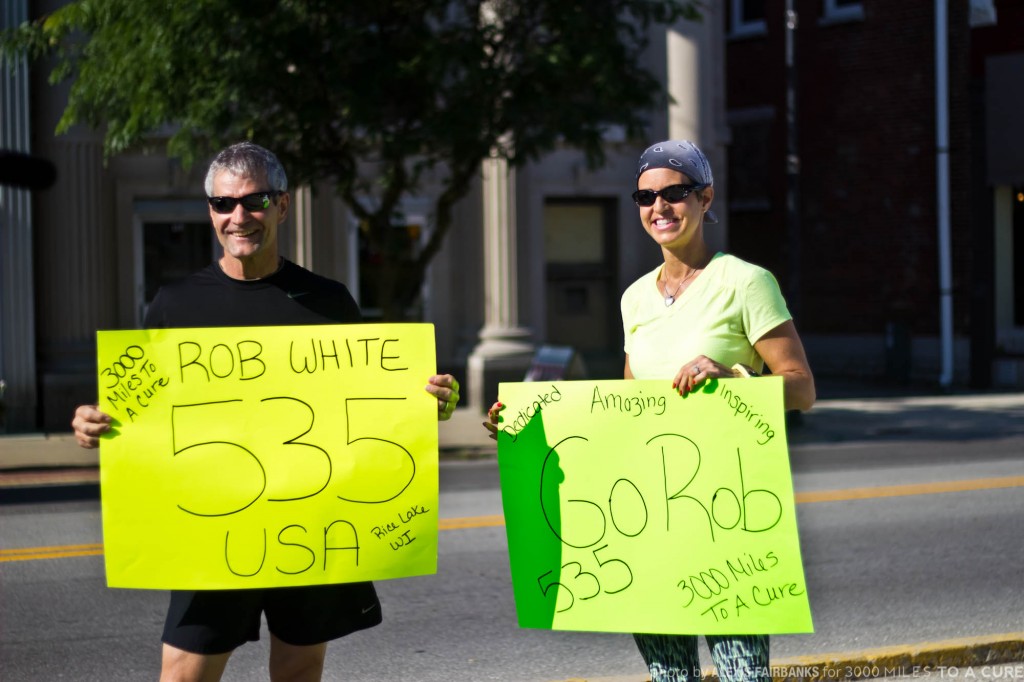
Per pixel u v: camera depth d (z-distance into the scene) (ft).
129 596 26.30
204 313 13.08
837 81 92.32
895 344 85.61
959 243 84.07
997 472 44.52
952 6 83.87
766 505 12.26
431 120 49.70
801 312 95.81
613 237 74.33
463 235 68.49
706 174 12.87
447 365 68.33
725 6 99.66
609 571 12.65
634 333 13.35
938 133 83.76
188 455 12.44
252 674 20.54
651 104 52.75
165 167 63.62
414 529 12.52
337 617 12.99
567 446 12.82
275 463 12.47
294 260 65.87
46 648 22.33
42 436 58.75
